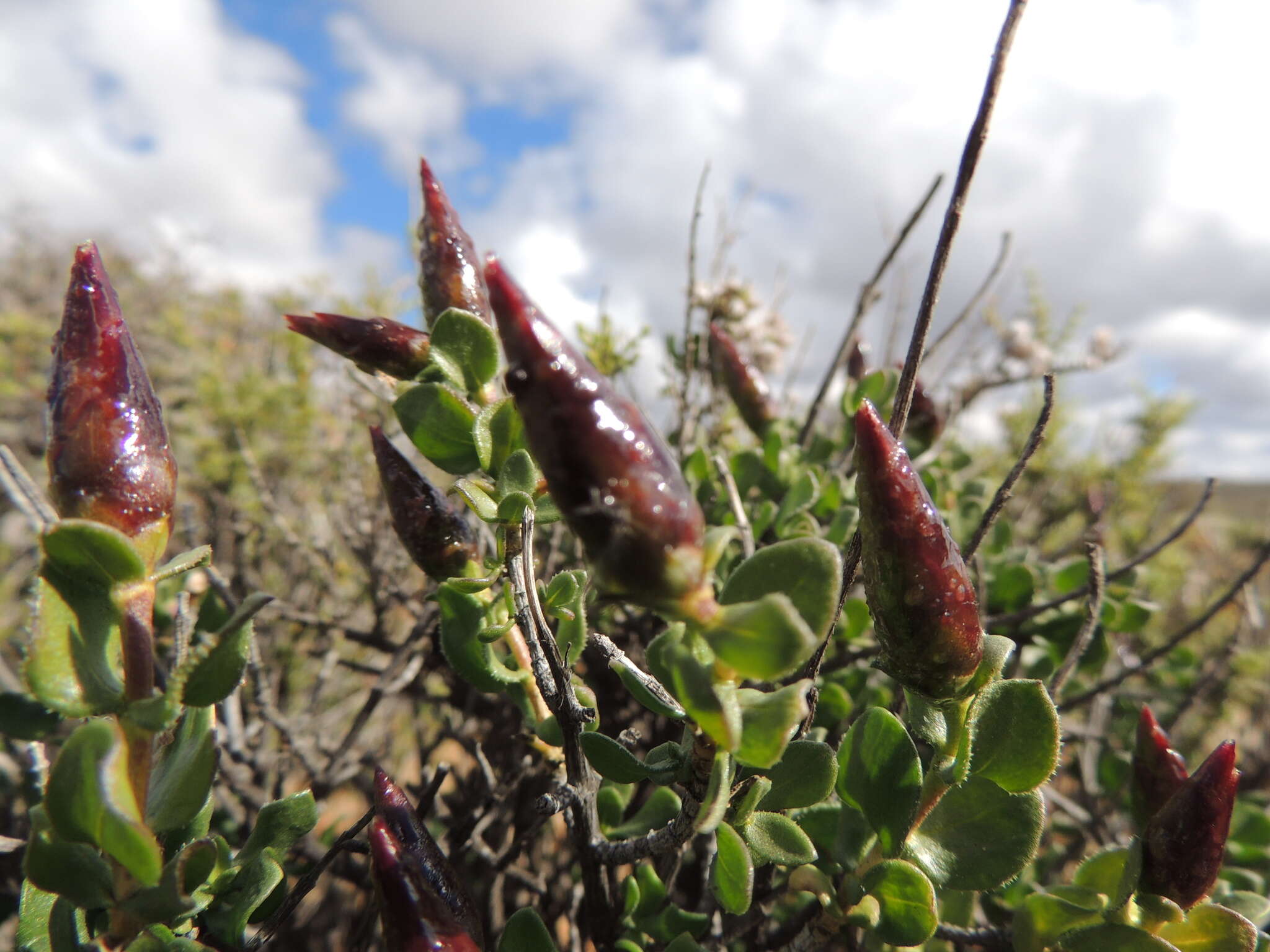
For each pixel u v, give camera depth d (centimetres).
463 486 9
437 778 10
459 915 7
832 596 6
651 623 15
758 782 8
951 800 8
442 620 10
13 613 26
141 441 7
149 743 6
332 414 31
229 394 36
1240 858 14
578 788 9
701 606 6
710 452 19
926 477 16
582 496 6
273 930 8
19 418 49
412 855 7
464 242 11
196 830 8
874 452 7
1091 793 17
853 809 9
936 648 7
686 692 6
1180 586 33
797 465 17
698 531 6
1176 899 8
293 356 38
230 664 6
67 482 7
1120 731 20
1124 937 8
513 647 11
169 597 15
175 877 6
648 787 17
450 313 10
